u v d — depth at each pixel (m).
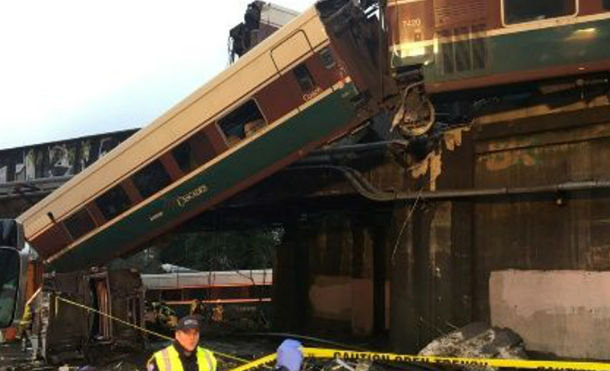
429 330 14.86
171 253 48.12
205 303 31.98
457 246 14.80
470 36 13.92
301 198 19.95
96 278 15.19
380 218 21.81
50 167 34.81
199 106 17.00
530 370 11.78
